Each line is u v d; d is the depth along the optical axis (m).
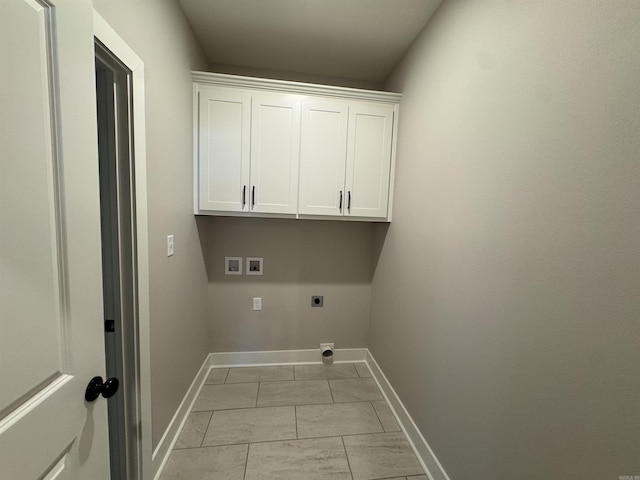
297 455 1.48
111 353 1.14
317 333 2.46
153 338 1.27
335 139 1.94
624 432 0.62
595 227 0.68
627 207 0.61
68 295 0.61
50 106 0.56
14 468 0.49
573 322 0.73
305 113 1.90
